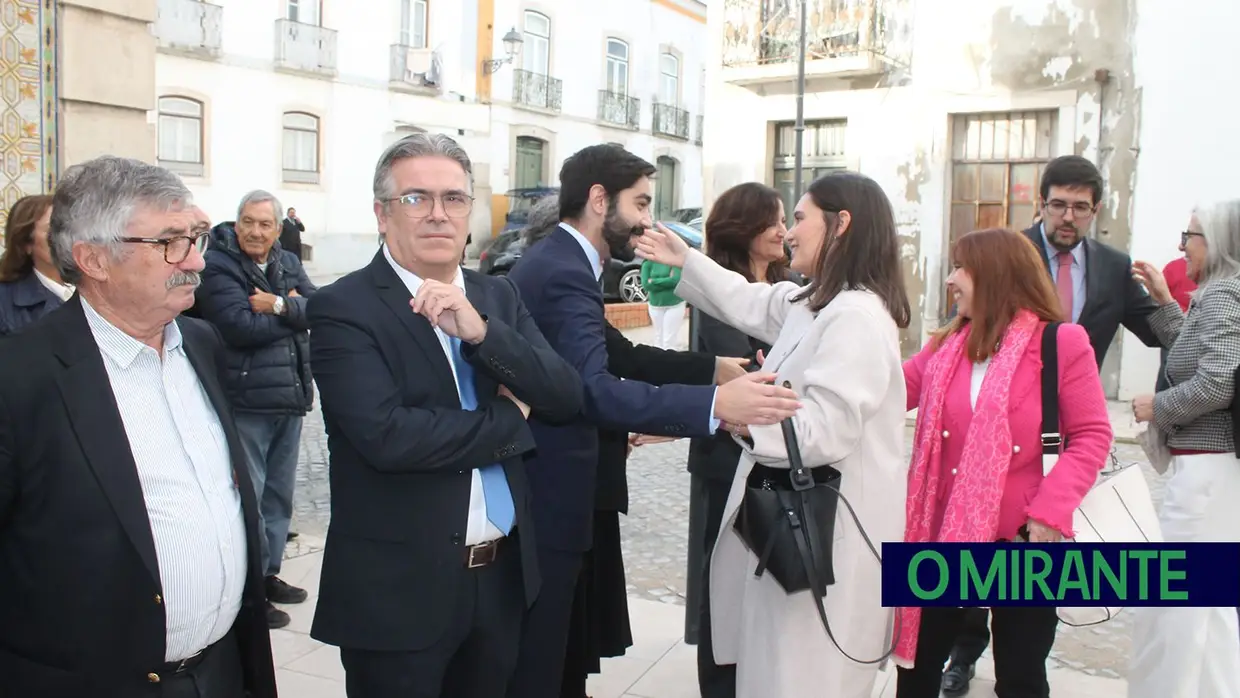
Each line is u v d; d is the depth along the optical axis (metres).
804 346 2.46
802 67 10.26
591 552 3.10
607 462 3.06
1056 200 3.70
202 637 1.83
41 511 1.66
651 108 27.81
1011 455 2.66
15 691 1.69
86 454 1.67
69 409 1.67
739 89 11.64
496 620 2.17
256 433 4.12
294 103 19.56
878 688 3.53
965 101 10.05
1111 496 2.73
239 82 18.67
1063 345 2.67
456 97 22.59
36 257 2.99
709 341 3.40
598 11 25.73
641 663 3.79
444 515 2.03
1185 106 8.70
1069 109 9.45
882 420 2.47
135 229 1.71
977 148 10.23
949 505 2.69
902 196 10.52
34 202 2.97
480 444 1.99
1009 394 2.66
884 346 2.36
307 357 4.30
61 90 4.50
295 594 4.29
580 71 25.52
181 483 1.80
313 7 19.73
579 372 2.50
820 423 2.29
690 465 3.33
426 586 2.01
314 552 5.00
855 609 2.40
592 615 3.13
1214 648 2.74
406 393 2.03
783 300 2.97
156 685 1.74
